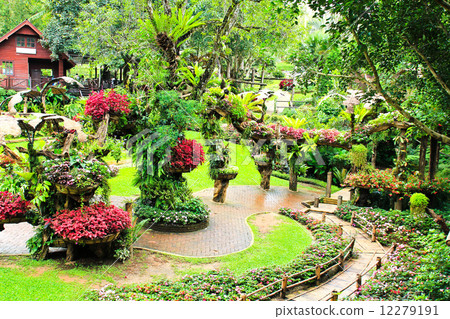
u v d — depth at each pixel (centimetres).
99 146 841
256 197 1546
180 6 1081
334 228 1124
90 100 883
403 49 807
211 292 662
